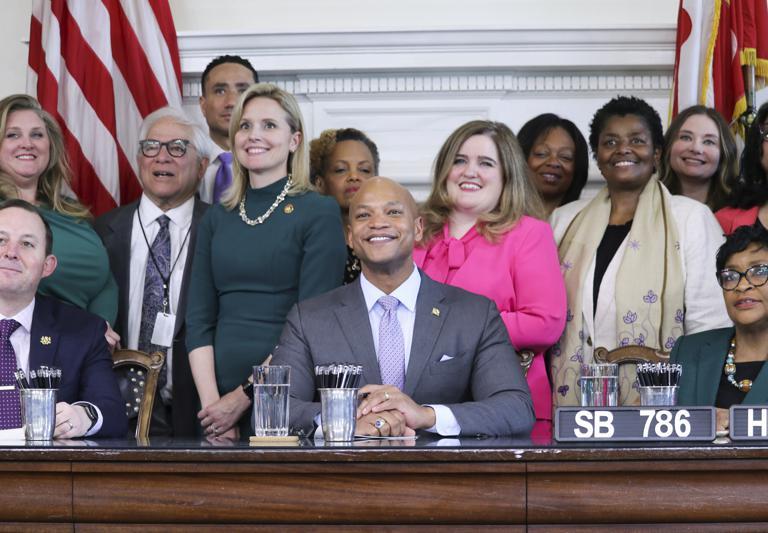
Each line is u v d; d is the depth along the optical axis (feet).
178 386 12.30
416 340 9.98
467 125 12.16
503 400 9.45
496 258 11.64
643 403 8.75
